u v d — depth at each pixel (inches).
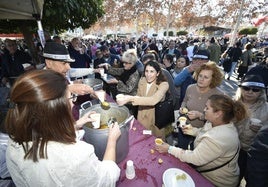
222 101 53.8
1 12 100.9
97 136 40.8
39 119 24.3
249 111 66.3
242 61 279.0
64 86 26.4
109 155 35.9
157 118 81.2
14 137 25.7
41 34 119.6
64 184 25.1
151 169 48.4
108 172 30.6
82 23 168.1
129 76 102.6
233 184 55.8
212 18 873.5
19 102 24.3
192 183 42.3
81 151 26.6
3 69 153.3
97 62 204.1
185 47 324.5
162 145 55.7
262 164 44.4
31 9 100.6
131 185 43.4
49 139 25.2
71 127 26.7
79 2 144.6
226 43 518.9
